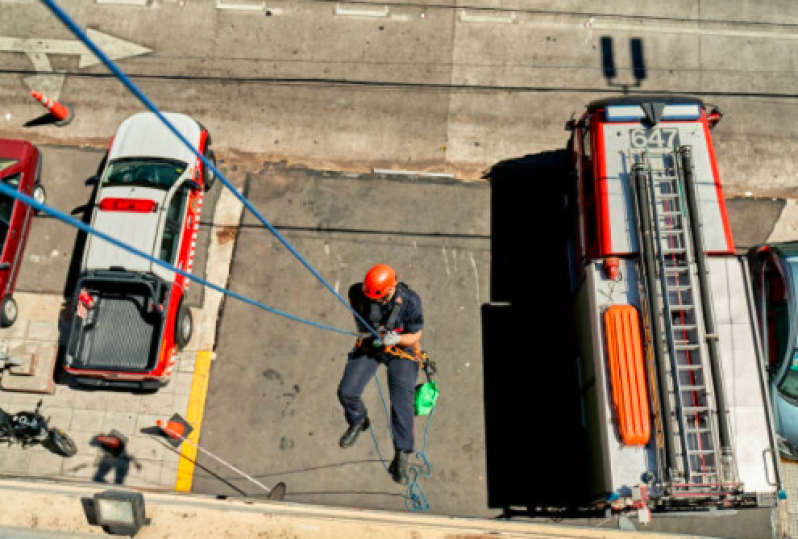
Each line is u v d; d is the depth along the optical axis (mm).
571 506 9289
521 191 11328
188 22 12453
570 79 11961
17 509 4230
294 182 11430
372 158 11641
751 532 9047
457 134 11750
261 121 11875
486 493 9406
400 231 11055
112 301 9711
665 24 12211
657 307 7848
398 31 12336
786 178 11344
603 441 7793
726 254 8336
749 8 12281
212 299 10594
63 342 10398
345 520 4492
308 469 9531
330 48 12250
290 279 10742
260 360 10203
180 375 10094
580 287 9258
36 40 12375
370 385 9961
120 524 4078
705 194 8578
